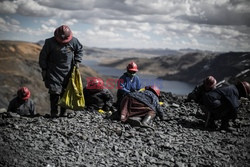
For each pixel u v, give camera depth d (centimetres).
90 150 641
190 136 775
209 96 828
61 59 827
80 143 676
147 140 723
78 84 848
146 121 845
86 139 702
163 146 680
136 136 746
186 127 859
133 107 873
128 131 784
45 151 614
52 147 637
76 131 743
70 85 841
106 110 1002
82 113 942
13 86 10338
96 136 725
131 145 688
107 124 830
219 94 830
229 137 784
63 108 884
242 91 839
